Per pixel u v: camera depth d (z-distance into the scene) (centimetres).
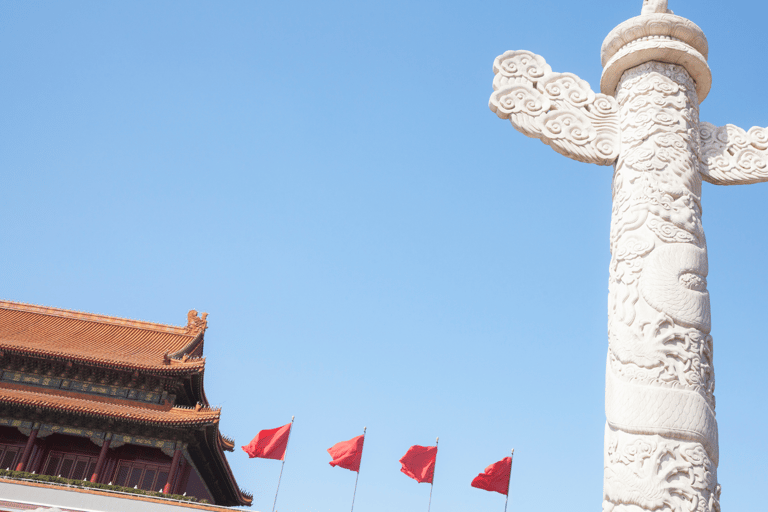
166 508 2397
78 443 3102
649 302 756
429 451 2753
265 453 2769
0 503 2319
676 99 884
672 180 832
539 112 920
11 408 2983
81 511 2366
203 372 3167
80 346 3356
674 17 893
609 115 916
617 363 752
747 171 917
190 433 2975
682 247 786
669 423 693
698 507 664
